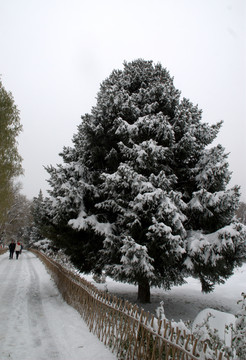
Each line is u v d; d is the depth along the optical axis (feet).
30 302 32.24
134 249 25.96
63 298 34.65
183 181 36.81
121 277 32.01
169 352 12.68
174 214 27.73
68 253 38.42
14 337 19.43
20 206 159.53
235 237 27.84
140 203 28.40
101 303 20.76
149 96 38.45
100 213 36.14
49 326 22.67
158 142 34.53
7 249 183.11
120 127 33.19
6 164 49.16
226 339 15.93
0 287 41.75
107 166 38.78
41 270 72.74
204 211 32.07
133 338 15.79
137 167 32.58
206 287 35.73
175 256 27.63
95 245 35.50
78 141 44.39
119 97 35.40
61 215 33.78
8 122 49.19
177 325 13.33
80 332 21.30
